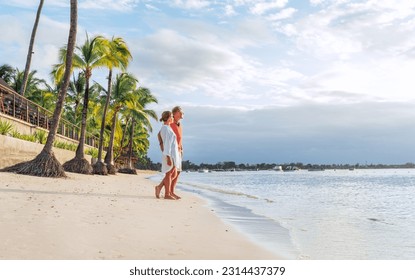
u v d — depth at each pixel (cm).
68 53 1788
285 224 820
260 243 587
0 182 1192
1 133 1911
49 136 1702
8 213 643
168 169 1166
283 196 1870
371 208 1316
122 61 2781
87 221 625
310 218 968
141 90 4456
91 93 4650
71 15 1823
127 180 2623
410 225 867
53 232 520
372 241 656
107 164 3638
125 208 839
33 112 2820
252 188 2716
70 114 4844
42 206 752
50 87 4456
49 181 1458
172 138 1175
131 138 5834
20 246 440
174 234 586
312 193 2169
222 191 2064
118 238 518
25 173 1595
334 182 4494
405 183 4178
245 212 1018
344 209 1258
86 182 1686
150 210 848
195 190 2080
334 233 728
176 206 990
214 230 659
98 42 2564
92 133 5359
